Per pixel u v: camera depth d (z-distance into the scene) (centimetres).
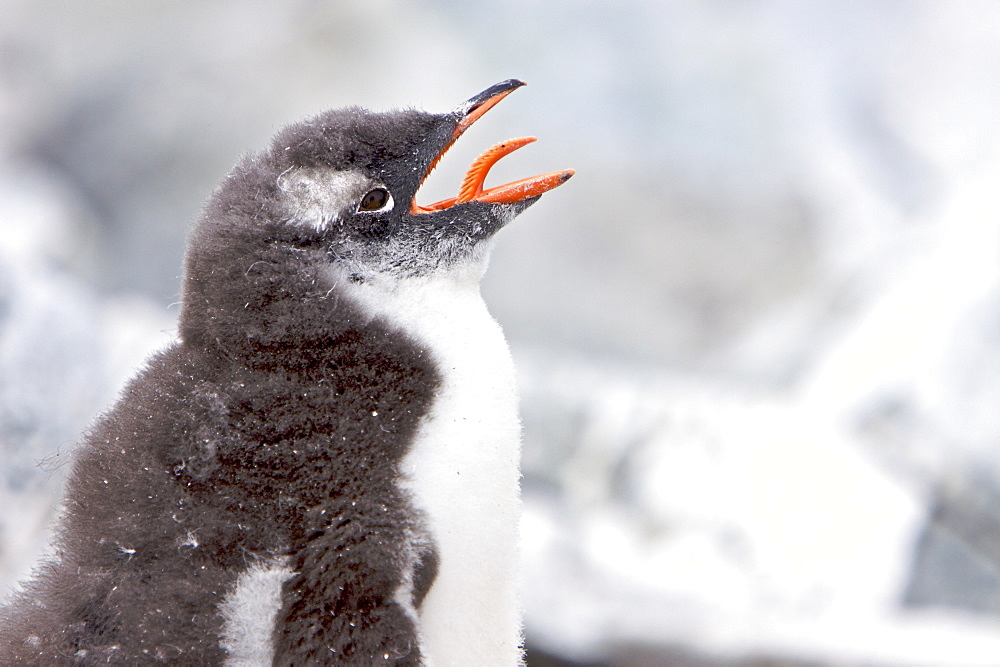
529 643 1120
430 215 653
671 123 2197
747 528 1255
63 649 536
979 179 1773
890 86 2300
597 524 1301
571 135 2144
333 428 569
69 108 2378
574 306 1998
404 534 554
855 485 1267
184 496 555
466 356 616
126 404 602
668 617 1120
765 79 2252
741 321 2006
